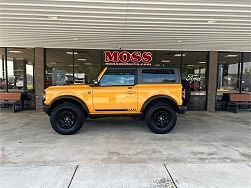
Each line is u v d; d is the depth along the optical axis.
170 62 11.92
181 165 4.48
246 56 12.30
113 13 5.85
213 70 11.91
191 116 10.24
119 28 7.26
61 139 6.29
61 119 6.80
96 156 4.95
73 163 4.55
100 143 5.92
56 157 4.89
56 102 6.96
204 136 6.71
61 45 10.53
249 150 5.46
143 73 7.05
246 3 5.14
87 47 11.02
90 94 6.87
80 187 3.60
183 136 6.69
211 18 6.18
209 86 11.96
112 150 5.36
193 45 10.21
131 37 8.58
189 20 6.37
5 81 11.74
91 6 5.38
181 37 8.49
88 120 9.12
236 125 8.31
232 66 12.27
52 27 7.21
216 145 5.83
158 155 5.04
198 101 12.18
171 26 6.98
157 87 6.98
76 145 5.74
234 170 4.27
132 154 5.09
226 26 6.93
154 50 11.62
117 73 7.00
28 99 11.76
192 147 5.63
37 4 5.27
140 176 3.98
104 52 11.57
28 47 11.27
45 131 7.19
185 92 7.38
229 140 6.32
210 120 9.27
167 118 6.99
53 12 5.81
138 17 6.17
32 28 7.36
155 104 7.02
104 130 7.38
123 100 6.94
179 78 7.11
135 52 11.65
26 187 3.60
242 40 8.95
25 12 5.80
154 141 6.13
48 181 3.79
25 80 11.77
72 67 11.72
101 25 6.94
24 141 6.09
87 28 7.30
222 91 12.29
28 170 4.21
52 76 11.63
